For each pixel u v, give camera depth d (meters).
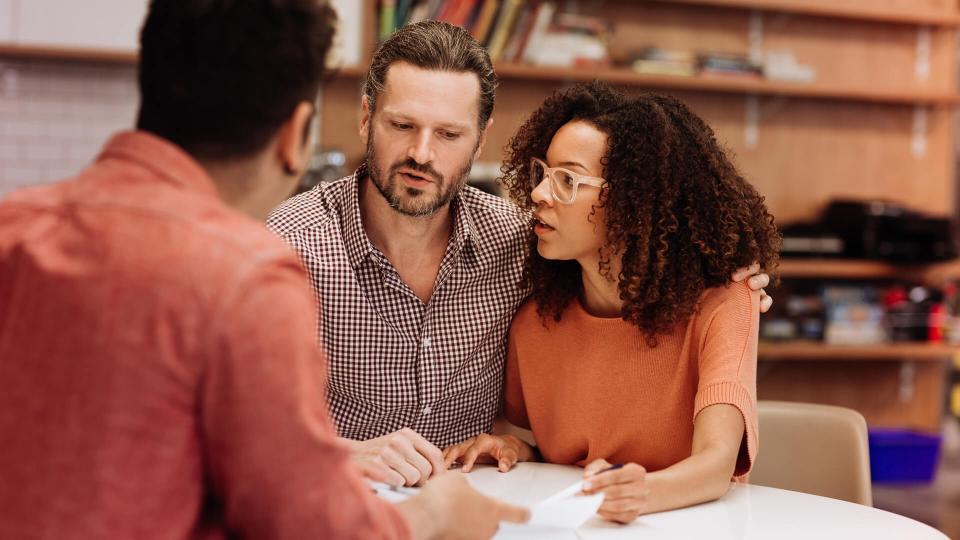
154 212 0.88
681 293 1.71
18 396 0.85
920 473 4.67
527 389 1.91
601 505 1.43
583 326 1.82
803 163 4.80
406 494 1.51
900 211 4.54
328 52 0.99
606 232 1.71
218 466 0.88
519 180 1.84
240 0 0.92
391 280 1.81
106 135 4.27
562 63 4.25
